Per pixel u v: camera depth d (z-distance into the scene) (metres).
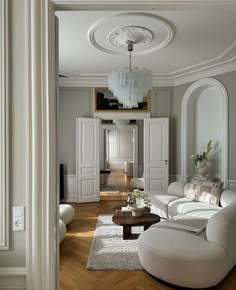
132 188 7.72
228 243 2.35
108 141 13.09
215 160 5.23
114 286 2.38
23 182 1.23
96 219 4.57
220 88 4.91
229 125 4.79
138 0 1.24
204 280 2.20
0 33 1.23
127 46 3.90
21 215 1.22
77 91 6.06
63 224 3.43
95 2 1.24
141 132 9.17
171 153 5.97
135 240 3.49
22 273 1.20
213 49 4.07
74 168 6.08
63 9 1.29
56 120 1.32
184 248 2.31
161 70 5.25
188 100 5.61
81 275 2.58
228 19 3.08
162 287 2.36
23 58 1.25
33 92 1.22
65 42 3.78
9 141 1.23
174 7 1.27
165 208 4.11
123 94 3.34
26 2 1.23
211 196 3.86
